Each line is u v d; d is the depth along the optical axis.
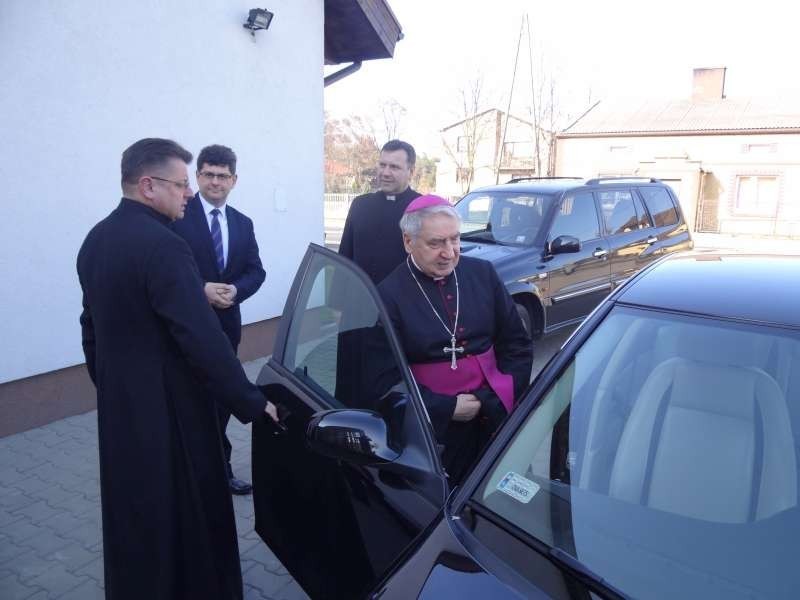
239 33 5.59
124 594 2.23
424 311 2.21
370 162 36.47
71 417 4.68
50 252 4.34
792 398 1.58
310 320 2.48
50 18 4.17
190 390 2.24
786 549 1.35
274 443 2.50
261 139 5.98
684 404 1.69
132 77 4.73
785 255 2.29
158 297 2.11
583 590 1.31
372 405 1.94
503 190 6.82
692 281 2.00
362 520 1.88
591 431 1.72
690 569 1.34
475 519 1.54
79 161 4.44
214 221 3.47
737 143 30.86
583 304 6.41
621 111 34.81
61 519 3.43
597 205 6.78
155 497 2.16
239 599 2.45
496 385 2.23
